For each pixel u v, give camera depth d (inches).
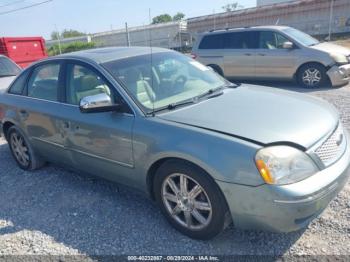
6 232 130.6
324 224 116.2
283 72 364.2
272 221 96.2
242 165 96.2
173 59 156.6
